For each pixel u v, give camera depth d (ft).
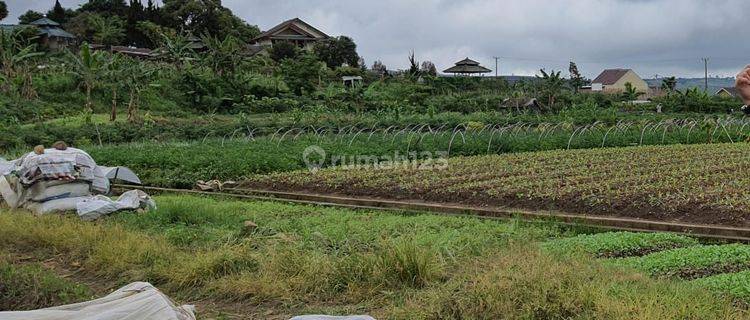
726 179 55.26
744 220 40.06
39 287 27.20
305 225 41.01
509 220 42.73
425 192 52.80
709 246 33.45
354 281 27.73
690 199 45.44
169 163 70.03
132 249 33.53
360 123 117.70
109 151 80.02
